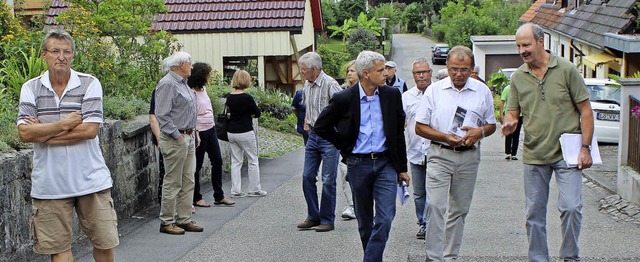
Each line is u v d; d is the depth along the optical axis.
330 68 44.62
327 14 72.69
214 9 27.64
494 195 11.94
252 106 11.53
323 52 44.47
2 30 12.40
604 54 23.59
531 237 6.80
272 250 8.27
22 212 7.56
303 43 30.52
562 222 6.71
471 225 9.59
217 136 11.54
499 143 19.86
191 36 27.31
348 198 9.88
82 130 5.97
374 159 6.68
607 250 8.22
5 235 7.22
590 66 23.34
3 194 7.20
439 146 6.81
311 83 9.23
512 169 14.98
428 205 6.86
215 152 10.85
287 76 29.09
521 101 6.69
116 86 12.48
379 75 6.64
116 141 9.60
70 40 6.02
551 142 6.59
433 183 6.82
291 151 18.88
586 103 6.52
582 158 6.46
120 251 8.20
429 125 6.80
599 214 10.40
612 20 23.06
